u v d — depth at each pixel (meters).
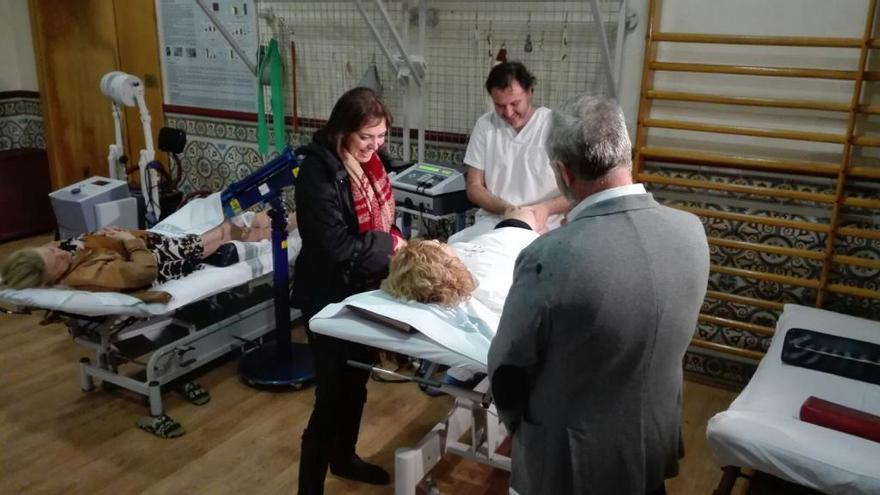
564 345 1.23
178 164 3.91
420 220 3.48
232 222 3.03
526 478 1.39
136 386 2.73
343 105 1.96
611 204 1.23
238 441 2.65
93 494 2.34
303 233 2.03
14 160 4.69
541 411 1.33
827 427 1.87
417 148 3.60
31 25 4.69
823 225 2.74
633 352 1.23
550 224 2.73
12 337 3.43
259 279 3.20
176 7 4.21
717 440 1.87
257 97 4.10
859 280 2.78
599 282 1.17
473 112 3.42
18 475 2.43
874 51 2.57
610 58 2.95
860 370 2.18
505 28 3.22
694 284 1.27
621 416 1.29
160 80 4.44
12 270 2.48
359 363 1.81
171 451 2.58
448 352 1.59
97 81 4.65
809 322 2.47
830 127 2.70
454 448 2.23
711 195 2.97
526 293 1.23
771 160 2.78
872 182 2.67
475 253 1.96
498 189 2.85
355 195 2.05
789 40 2.61
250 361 3.11
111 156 3.87
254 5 3.92
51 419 2.76
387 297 1.77
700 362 3.14
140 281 2.55
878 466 1.68
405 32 3.40
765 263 2.93
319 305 2.07
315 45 3.81
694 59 2.87
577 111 1.25
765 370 2.26
